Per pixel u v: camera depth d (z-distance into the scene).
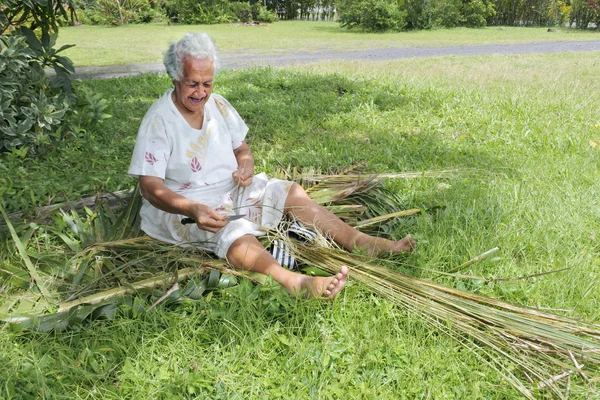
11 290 3.10
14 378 2.44
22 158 4.82
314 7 30.80
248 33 21.45
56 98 5.41
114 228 3.51
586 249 3.57
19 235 3.59
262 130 6.11
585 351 2.61
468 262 3.22
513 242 3.63
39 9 5.90
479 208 4.02
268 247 3.39
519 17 24.94
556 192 4.34
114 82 8.72
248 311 2.82
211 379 2.48
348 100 7.49
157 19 26.36
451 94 7.78
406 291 3.00
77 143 5.25
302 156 5.13
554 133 5.98
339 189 4.11
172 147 3.21
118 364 2.55
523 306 2.90
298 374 2.51
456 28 23.11
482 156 5.26
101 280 3.12
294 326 2.79
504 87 8.75
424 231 3.67
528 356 2.63
